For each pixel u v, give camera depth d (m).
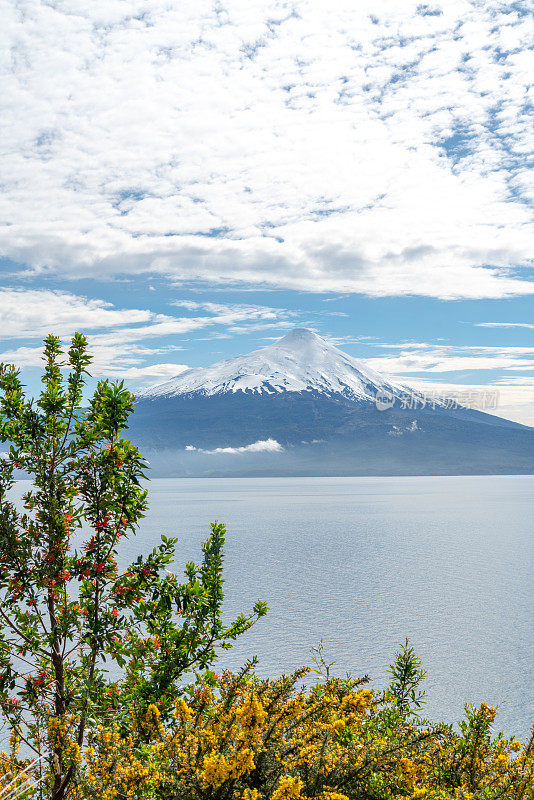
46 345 9.75
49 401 9.40
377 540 181.50
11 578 8.85
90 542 9.21
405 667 11.52
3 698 8.42
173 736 6.89
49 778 6.95
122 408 9.40
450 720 50.19
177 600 9.60
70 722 8.07
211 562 10.31
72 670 9.07
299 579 120.88
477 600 103.69
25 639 8.80
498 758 7.92
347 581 119.31
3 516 8.82
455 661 69.38
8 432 9.27
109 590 9.46
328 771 6.60
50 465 9.37
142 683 9.15
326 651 72.69
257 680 7.41
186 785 6.25
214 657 9.80
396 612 94.56
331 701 7.21
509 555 153.88
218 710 7.20
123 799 6.27
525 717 52.25
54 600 9.17
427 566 137.88
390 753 6.75
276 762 6.55
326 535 192.62
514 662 68.81
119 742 6.70
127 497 9.32
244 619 10.27
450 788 7.54
